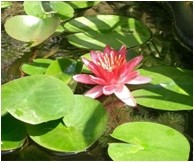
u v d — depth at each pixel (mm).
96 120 834
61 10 1247
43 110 813
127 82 929
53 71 965
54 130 819
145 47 1099
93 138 805
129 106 911
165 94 920
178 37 1146
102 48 1080
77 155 798
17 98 829
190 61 1059
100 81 916
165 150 789
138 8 1307
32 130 818
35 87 853
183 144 801
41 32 1122
